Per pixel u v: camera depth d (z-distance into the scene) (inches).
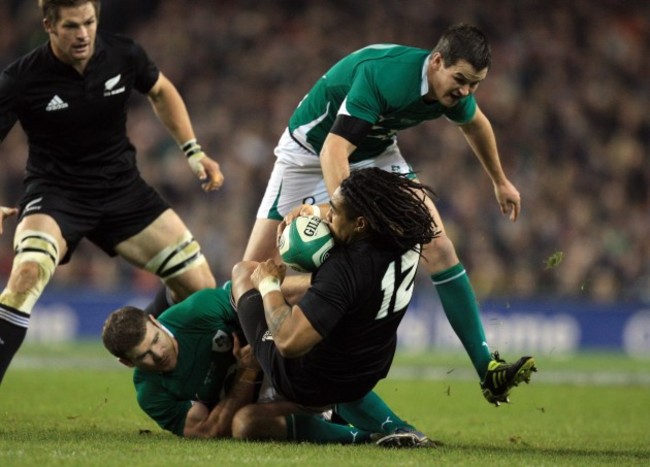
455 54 861.2
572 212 2915.8
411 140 3014.3
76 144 1045.8
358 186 768.3
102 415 1107.3
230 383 909.8
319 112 972.6
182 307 898.1
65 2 964.0
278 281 812.6
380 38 3403.1
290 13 3491.6
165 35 3444.9
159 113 1131.9
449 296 969.5
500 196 1055.0
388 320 802.8
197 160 1146.7
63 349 2341.3
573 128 3201.3
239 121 3186.5
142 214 1104.2
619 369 2085.4
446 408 1309.1
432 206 979.3
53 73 1013.8
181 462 716.0
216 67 3373.5
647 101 3331.7
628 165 3127.5
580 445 938.7
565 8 3501.5
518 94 3265.3
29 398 1263.5
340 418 941.8
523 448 900.6
